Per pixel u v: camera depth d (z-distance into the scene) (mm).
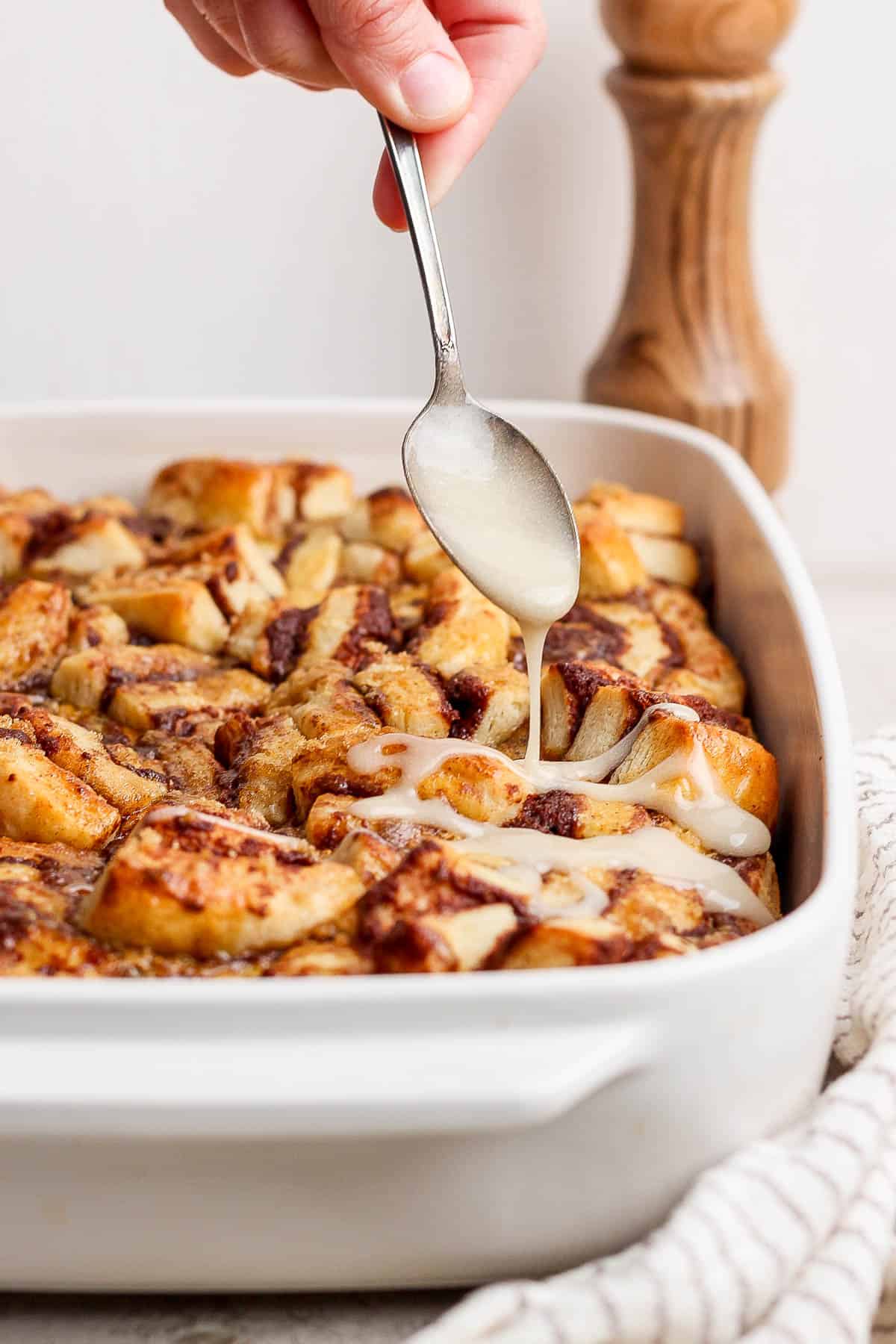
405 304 861
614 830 544
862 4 824
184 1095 465
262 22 606
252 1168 481
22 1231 490
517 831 542
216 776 583
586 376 793
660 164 750
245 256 854
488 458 582
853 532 898
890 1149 499
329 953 503
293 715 594
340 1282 500
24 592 636
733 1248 480
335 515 699
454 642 612
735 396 765
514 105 827
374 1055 471
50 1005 472
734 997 479
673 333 766
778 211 855
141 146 836
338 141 834
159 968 507
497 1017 472
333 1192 485
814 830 550
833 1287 483
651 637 640
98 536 671
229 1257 494
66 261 854
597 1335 475
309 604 648
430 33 573
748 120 741
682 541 692
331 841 540
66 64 823
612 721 575
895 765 599
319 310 863
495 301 857
